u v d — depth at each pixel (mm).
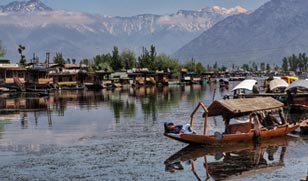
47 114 55438
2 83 110250
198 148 31141
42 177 24266
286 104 53719
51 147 32438
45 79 121438
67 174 24812
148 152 30266
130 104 69312
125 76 154125
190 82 169750
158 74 163000
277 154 28922
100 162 27547
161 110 58562
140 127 42094
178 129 31891
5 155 29781
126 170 25547
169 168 25906
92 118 50375
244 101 33938
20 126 44062
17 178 24125
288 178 23359
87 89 130000
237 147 31281
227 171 25047
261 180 23125
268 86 68875
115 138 35969
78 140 35281
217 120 46312
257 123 32906
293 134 36125
